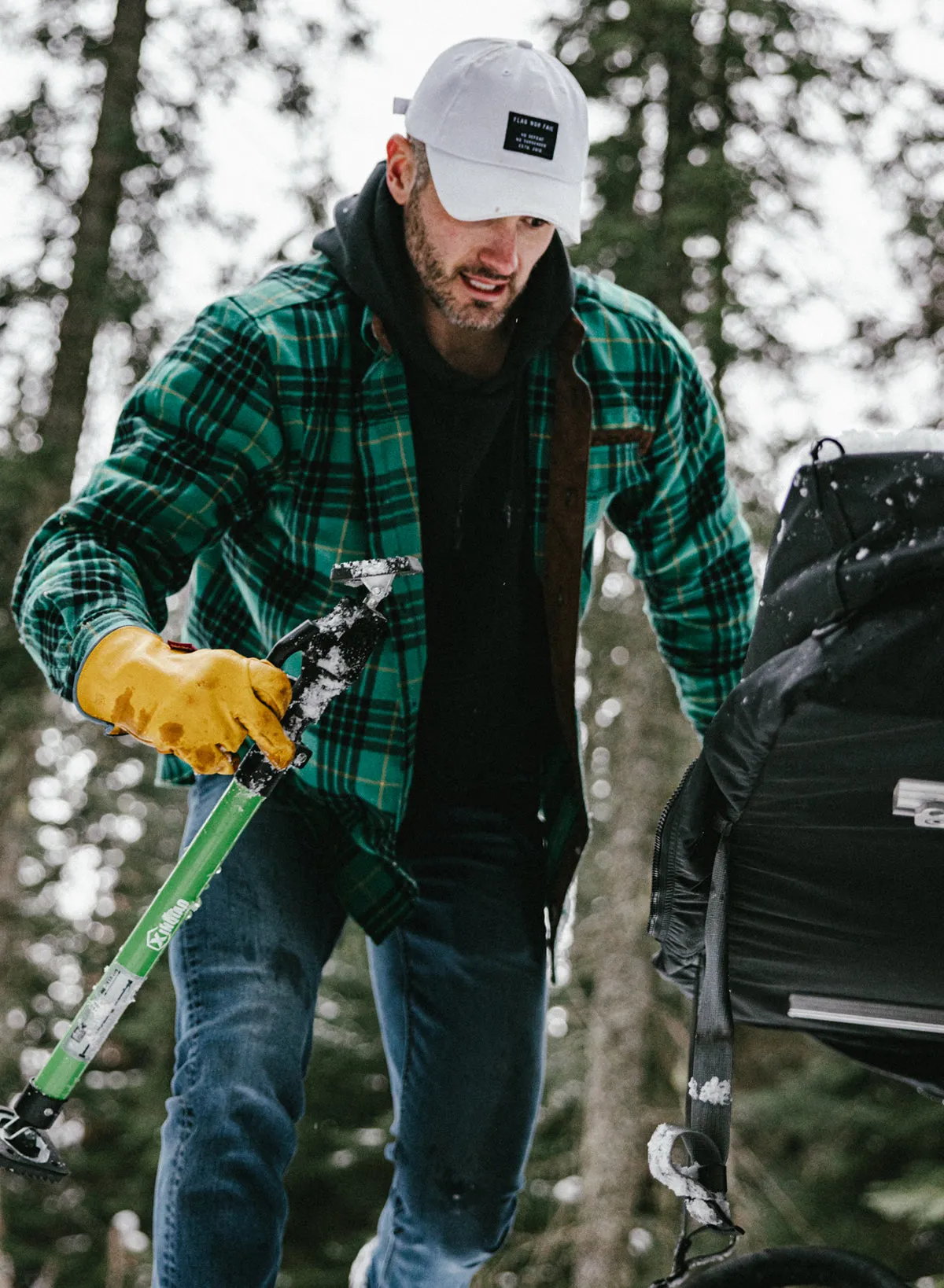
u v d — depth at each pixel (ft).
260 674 6.50
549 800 8.72
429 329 8.05
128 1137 42.86
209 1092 7.53
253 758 6.67
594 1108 29.71
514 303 8.12
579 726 8.51
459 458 8.13
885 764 6.06
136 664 6.65
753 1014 7.22
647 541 9.29
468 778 8.54
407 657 8.07
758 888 6.62
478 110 7.68
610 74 32.65
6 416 32.22
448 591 8.24
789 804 6.27
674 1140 6.44
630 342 8.71
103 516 7.57
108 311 32.22
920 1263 37.27
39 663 7.31
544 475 8.39
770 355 30.71
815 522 6.18
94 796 42.24
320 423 8.01
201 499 7.75
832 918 6.59
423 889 8.61
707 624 9.37
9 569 31.40
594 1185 29.37
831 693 5.87
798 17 32.30
